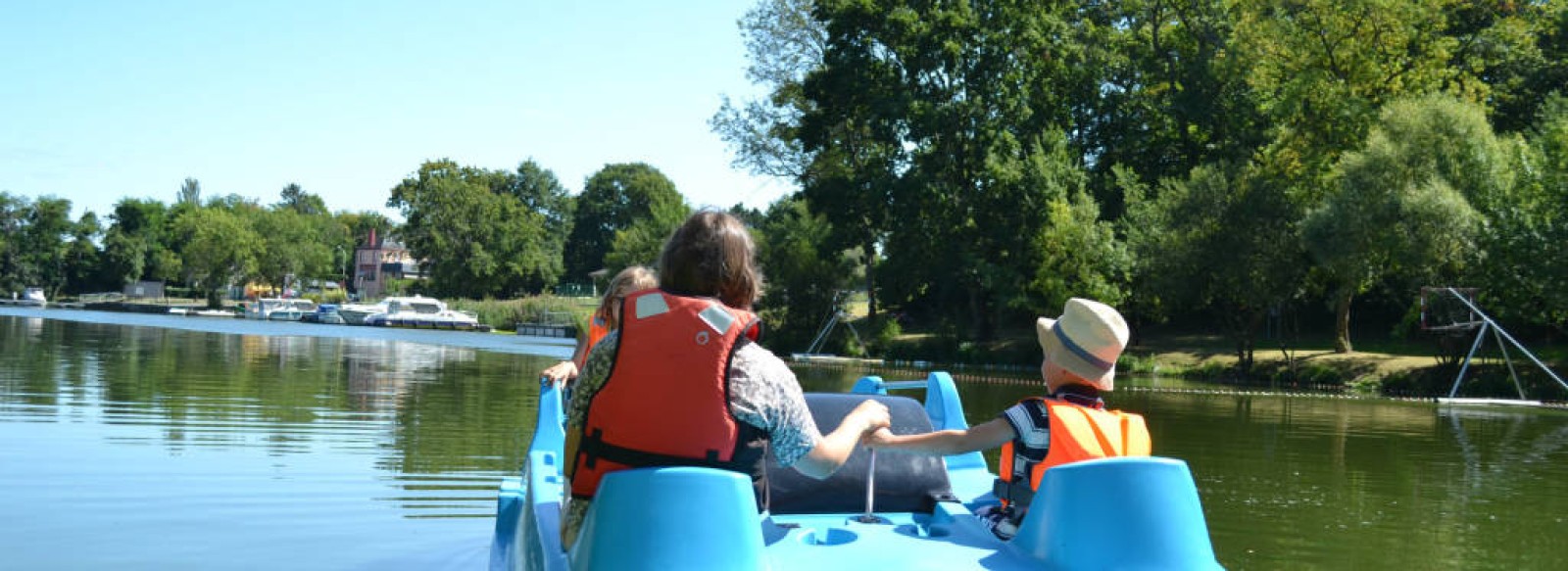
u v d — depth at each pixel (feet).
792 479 12.08
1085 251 122.83
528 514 12.67
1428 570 19.49
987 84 132.46
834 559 9.66
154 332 126.31
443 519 20.56
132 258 380.58
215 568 16.58
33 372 54.95
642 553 7.88
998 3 132.16
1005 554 9.98
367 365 74.59
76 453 27.40
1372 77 110.42
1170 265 108.17
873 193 132.87
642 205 383.45
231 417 37.09
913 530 11.12
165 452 28.04
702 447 8.66
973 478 15.24
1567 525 24.30
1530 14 120.67
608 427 8.78
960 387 79.71
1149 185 139.13
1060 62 139.23
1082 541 9.25
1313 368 101.91
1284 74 118.83
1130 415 11.52
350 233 570.46
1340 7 109.40
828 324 146.61
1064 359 11.66
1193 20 141.79
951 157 134.21
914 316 162.40
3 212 373.61
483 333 198.49
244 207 383.65
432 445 31.48
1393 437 47.06
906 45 133.80
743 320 8.79
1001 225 131.23
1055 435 10.88
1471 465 36.52
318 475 25.23
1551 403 77.30
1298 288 106.52
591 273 359.25
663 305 8.78
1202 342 129.59
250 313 256.52
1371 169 92.48
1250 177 108.17
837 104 137.69
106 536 18.57
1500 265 85.56
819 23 145.38
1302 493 28.89
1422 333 117.60
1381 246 91.45
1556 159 88.43
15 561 16.76
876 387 16.19
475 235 316.19
